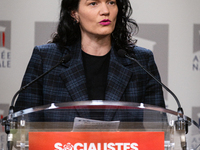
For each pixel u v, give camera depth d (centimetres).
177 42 976
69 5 668
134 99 651
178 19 976
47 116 434
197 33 974
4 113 972
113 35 696
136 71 670
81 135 418
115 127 425
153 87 681
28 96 636
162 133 424
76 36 691
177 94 974
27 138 424
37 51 670
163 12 978
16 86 972
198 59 975
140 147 420
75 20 676
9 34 968
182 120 429
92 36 656
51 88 639
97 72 664
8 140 425
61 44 680
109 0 623
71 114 434
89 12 619
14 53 970
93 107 436
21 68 973
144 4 977
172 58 976
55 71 649
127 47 692
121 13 696
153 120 431
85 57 671
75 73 645
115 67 658
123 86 650
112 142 418
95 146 417
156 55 977
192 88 976
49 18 972
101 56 672
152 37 977
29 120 430
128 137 419
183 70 975
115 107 436
